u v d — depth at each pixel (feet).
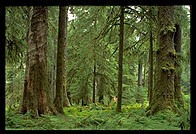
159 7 34.32
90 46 47.96
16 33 38.68
